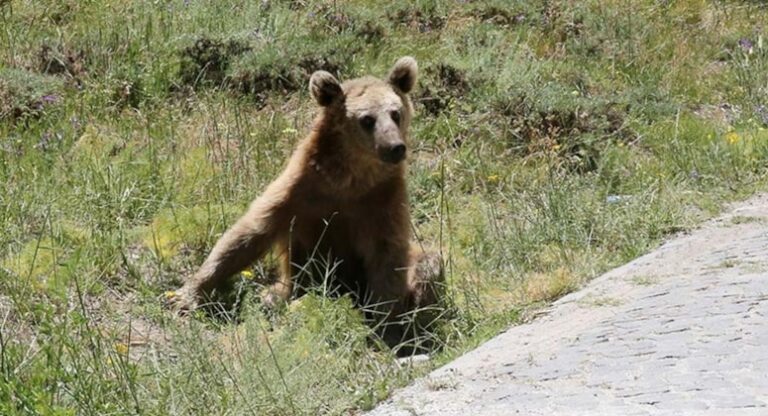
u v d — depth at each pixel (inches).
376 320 479.2
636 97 770.8
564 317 432.5
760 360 336.2
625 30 885.2
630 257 528.4
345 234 497.7
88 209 526.6
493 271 520.7
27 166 566.3
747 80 824.9
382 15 821.9
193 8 765.9
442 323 463.2
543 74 772.6
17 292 436.1
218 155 611.8
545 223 557.9
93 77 686.5
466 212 587.2
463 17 845.8
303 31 765.9
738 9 992.2
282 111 675.4
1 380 327.6
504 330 440.8
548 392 331.3
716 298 411.5
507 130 679.7
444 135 676.7
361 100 488.4
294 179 488.4
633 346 365.4
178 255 516.1
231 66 706.2
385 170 487.8
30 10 753.0
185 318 460.1
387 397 358.6
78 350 359.6
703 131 723.4
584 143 669.3
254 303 454.9
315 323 424.2
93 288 462.9
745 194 619.5
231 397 348.5
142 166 578.9
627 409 307.1
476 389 345.7
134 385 349.1
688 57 868.0
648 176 636.7
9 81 642.2
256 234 482.9
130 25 742.5
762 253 480.1
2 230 492.4
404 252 490.0
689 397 311.3
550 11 874.1
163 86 689.6
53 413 315.9
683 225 560.4
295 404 349.4
